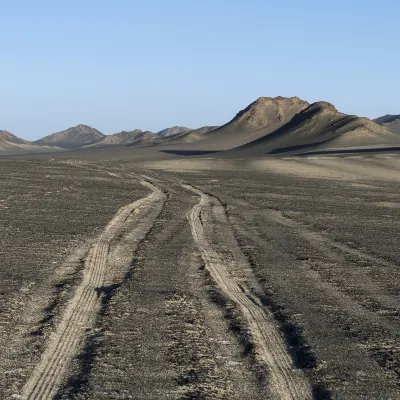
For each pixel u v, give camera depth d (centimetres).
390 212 4028
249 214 3603
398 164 9081
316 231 2941
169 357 1039
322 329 1247
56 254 1991
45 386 900
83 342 1114
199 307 1388
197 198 4475
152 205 3866
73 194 4291
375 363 1051
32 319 1251
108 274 1745
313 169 8419
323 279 1791
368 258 2208
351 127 19838
